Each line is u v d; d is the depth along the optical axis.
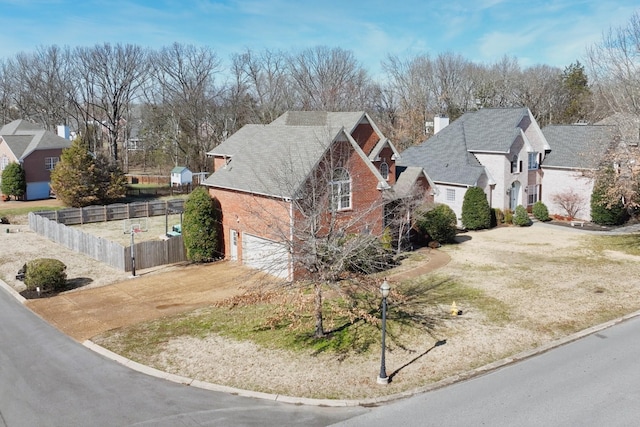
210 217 28.92
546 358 16.55
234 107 73.50
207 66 74.19
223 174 29.70
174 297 23.38
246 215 27.48
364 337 18.27
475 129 43.09
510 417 13.05
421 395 14.34
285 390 14.69
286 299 17.38
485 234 36.19
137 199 53.88
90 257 30.84
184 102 71.69
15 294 24.19
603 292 23.06
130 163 86.44
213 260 29.47
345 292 17.34
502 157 39.84
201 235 28.62
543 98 80.12
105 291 24.44
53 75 83.81
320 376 15.50
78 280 26.28
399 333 18.61
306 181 23.81
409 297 22.53
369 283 17.67
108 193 48.75
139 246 28.00
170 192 58.12
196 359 16.78
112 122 71.81
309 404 13.95
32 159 53.12
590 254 29.97
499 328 19.02
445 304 21.66
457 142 42.69
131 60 78.81
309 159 25.50
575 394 14.15
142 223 42.34
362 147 34.84
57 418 13.35
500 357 16.64
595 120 62.69
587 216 40.38
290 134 28.95
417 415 13.25
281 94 78.25
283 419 13.16
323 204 18.91
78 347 18.09
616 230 36.94
